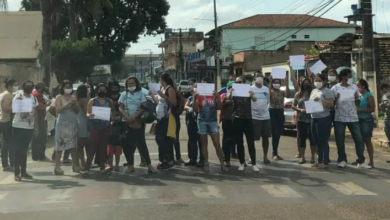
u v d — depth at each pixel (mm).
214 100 9422
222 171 9562
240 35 58031
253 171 9531
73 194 7684
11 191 7961
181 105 9797
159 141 9805
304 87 10125
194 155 10234
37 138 11211
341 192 7715
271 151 12344
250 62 45875
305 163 10430
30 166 10531
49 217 6367
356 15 17141
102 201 7199
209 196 7488
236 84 9172
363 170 9586
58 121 9414
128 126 9312
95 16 29172
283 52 45875
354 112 9695
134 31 45062
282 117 10984
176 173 9445
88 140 9891
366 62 16859
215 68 53406
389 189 7910
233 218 6258
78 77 33531
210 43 58250
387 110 10820
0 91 21969
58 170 9422
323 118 9555
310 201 7148
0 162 11328
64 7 31172
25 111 8797
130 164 9531
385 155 11844
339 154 9930
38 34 32531
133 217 6320
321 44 33312
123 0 44531
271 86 10898
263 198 7340
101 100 9273
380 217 6297
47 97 13039
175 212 6555
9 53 32000
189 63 63531
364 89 9805
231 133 9914
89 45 32344
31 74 25766
